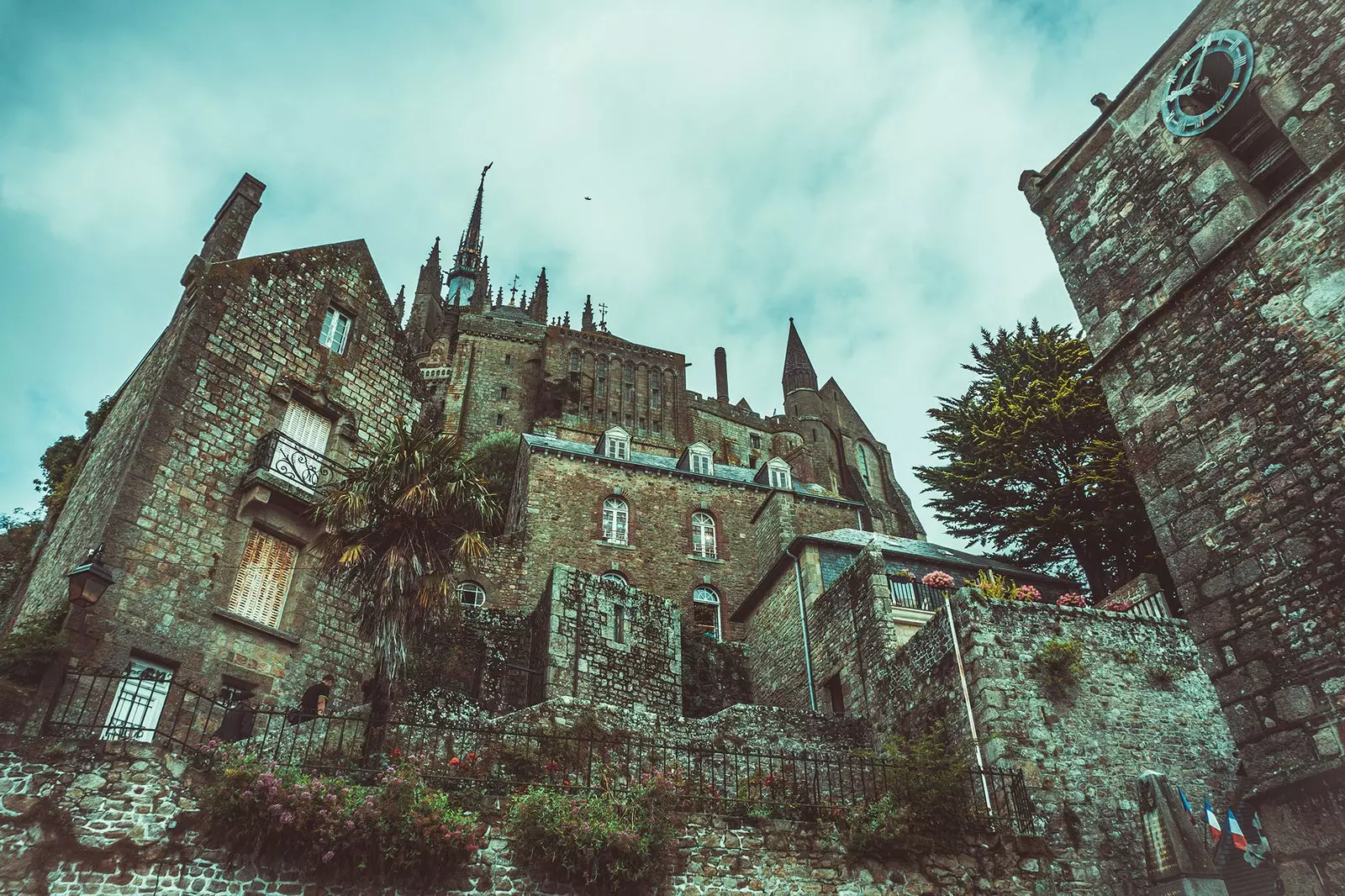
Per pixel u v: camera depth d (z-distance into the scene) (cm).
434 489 1346
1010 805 1305
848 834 1142
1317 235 900
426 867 952
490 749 1286
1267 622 863
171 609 1355
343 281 1881
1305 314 895
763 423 5806
